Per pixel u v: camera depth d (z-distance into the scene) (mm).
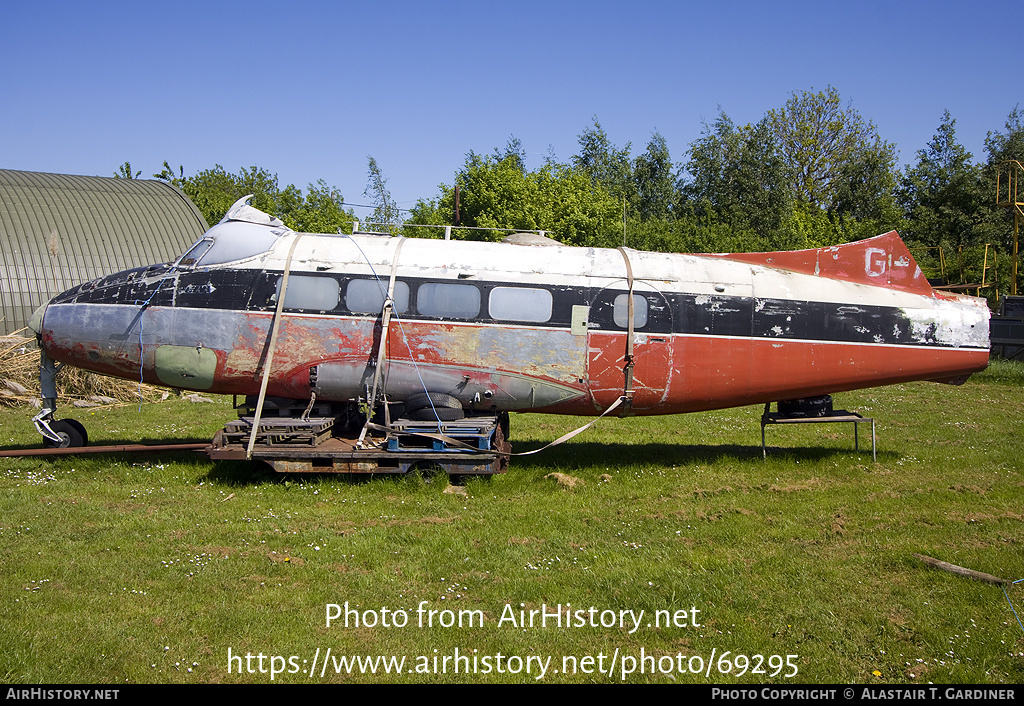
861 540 6902
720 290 8906
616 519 7453
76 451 8938
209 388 9055
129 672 4508
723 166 42094
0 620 5059
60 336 9039
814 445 10922
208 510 7438
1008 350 19828
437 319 8539
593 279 8766
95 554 6250
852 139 47938
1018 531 7125
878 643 5020
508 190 27875
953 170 42438
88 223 20703
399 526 7066
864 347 9039
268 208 36719
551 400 8914
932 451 10344
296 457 8219
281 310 8523
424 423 8375
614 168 49188
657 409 9211
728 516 7547
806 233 33219
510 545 6648
